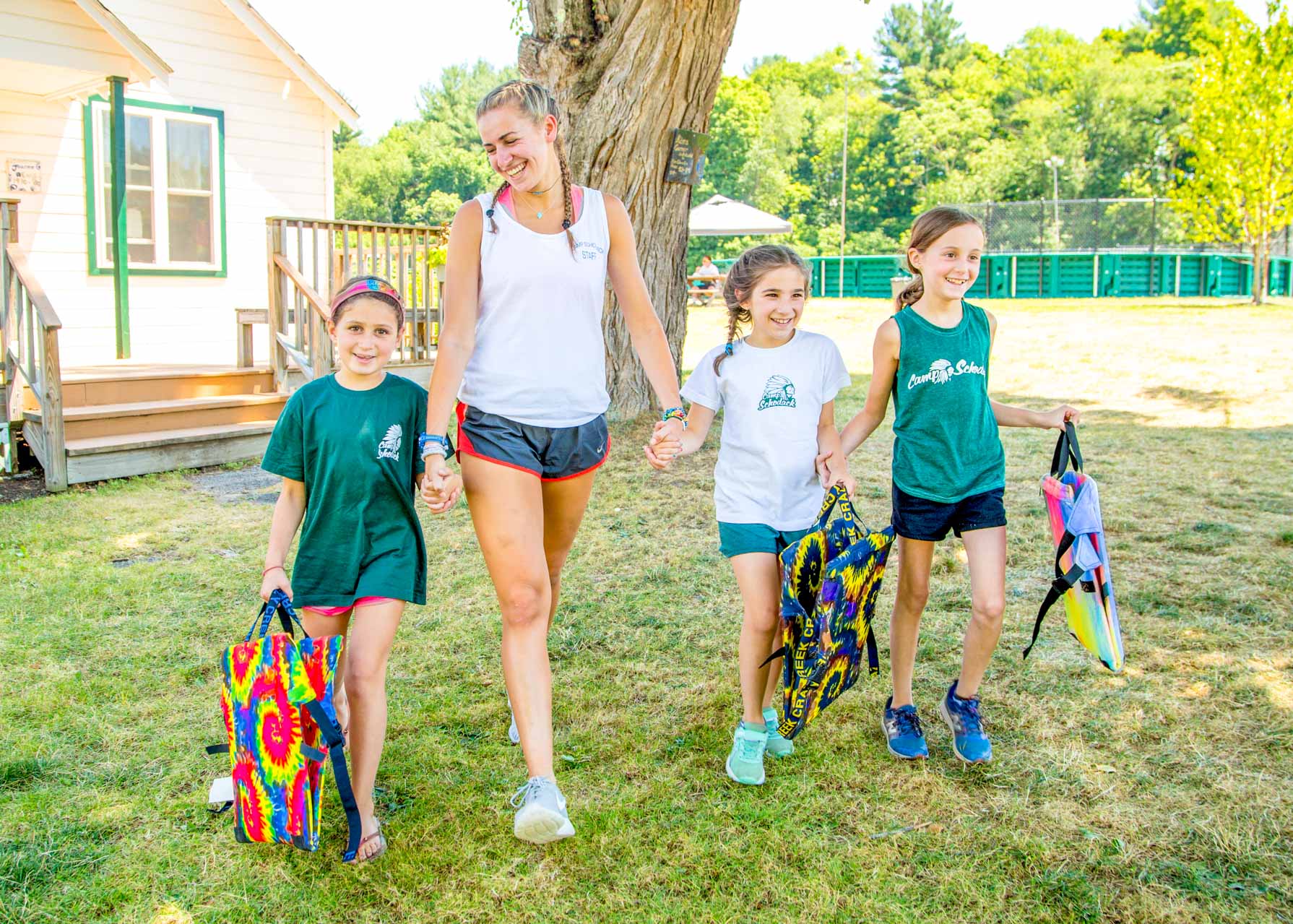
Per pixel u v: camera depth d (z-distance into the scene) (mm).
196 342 11953
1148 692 3693
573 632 4367
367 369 2830
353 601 2838
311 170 12891
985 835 2822
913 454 3156
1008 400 10703
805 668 2842
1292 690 3682
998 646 4152
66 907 2512
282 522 2844
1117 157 71062
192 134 11719
